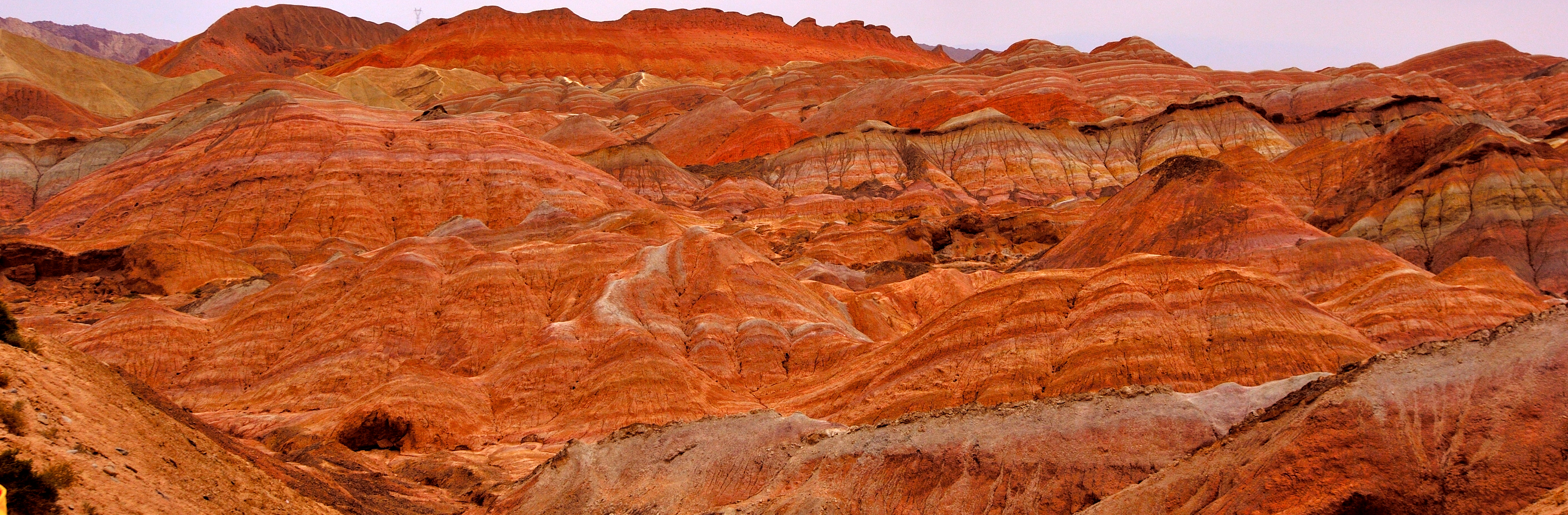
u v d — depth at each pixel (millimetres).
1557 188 116062
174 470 30562
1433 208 120500
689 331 82438
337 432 65438
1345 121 198875
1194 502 37844
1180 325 60188
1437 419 36531
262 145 149000
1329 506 34531
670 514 46312
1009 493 42312
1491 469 34312
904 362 64312
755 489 46812
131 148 177875
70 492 24625
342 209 138625
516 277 92750
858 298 99688
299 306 89750
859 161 199500
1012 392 58469
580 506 48281
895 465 44500
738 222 164750
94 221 141750
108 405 31562
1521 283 84500
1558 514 27375
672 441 50344
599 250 97250
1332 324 59625
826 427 49906
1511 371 36969
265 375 82000
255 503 33219
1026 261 129625
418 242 97438
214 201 139750
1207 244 110000
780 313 85812
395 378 70750
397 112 175000
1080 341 60562
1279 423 38844
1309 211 133500
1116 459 42344
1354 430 36531
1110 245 118375
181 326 86562
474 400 71688
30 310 104562
